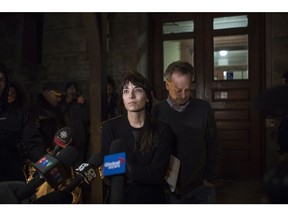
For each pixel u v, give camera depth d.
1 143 1.66
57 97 3.34
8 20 4.63
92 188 2.74
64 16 4.52
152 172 1.23
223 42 4.25
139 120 1.33
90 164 1.29
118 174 0.93
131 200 1.20
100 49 2.71
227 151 4.20
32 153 1.73
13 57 4.58
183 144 1.67
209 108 1.73
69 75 4.49
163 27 4.50
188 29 4.40
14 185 1.03
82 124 3.91
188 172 1.66
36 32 4.85
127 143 1.31
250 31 4.10
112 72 4.29
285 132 1.54
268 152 3.86
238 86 4.16
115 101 3.84
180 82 1.66
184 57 4.43
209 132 1.73
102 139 1.36
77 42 4.46
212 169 1.74
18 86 2.57
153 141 1.30
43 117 3.08
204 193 1.70
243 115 4.15
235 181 4.11
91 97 2.75
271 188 0.70
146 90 1.32
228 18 4.20
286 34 3.65
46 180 1.07
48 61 4.61
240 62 4.20
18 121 1.73
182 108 1.73
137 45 4.20
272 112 0.70
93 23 2.66
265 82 4.02
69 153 1.20
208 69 4.27
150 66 4.49
